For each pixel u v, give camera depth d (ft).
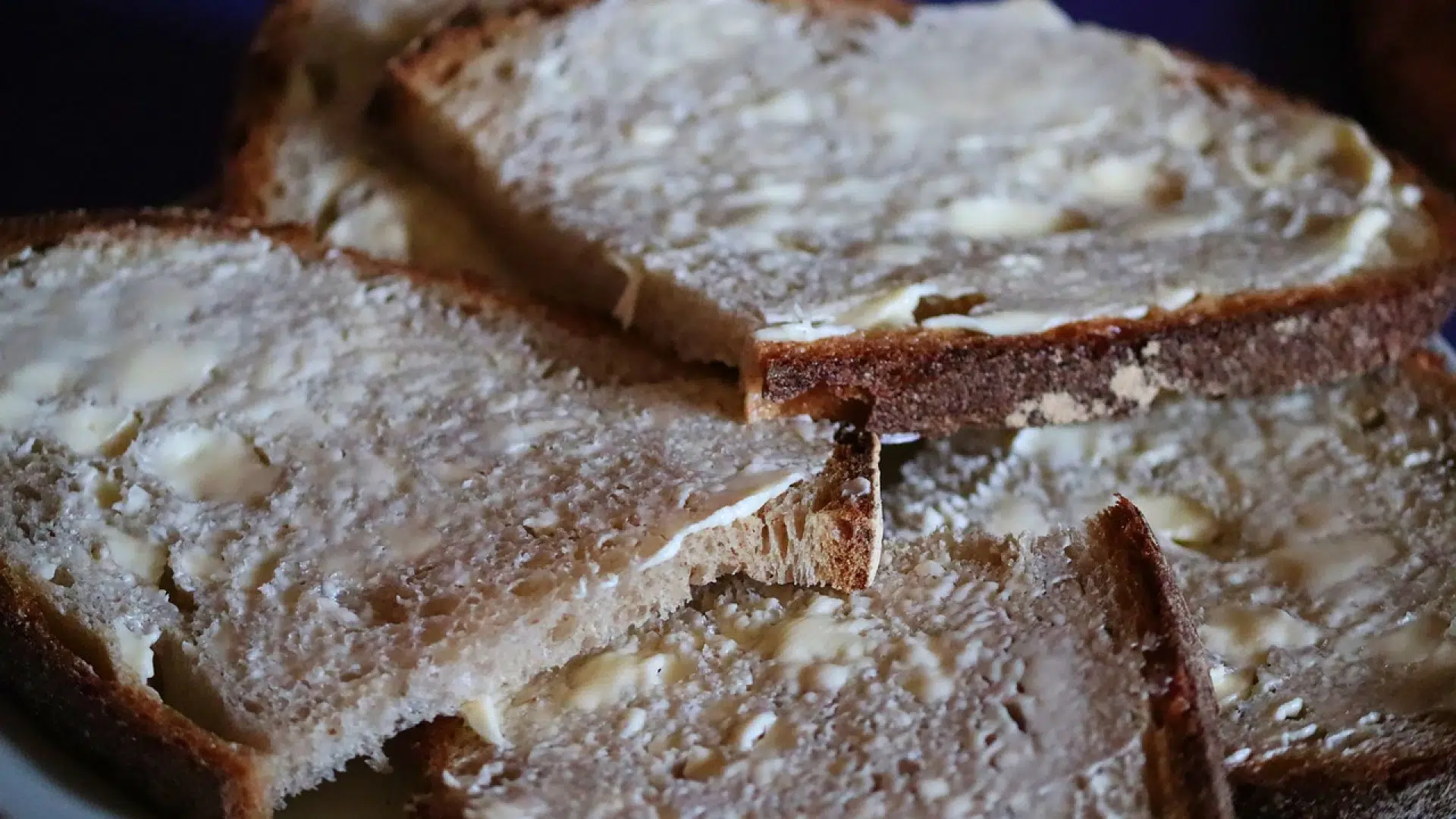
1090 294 0.88
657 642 0.80
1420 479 0.86
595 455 0.83
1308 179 0.95
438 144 0.95
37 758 0.76
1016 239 0.91
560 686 0.79
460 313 0.89
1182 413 0.89
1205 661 0.79
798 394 0.84
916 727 0.77
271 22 1.01
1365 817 0.78
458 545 0.80
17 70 1.08
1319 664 0.81
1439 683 0.80
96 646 0.77
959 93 0.98
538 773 0.76
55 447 0.81
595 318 0.90
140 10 1.10
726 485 0.81
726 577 0.83
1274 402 0.90
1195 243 0.91
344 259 0.90
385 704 0.76
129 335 0.85
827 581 0.81
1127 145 0.96
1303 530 0.85
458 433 0.83
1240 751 0.78
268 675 0.77
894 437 0.86
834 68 0.99
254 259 0.89
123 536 0.79
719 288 0.87
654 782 0.76
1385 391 0.90
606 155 0.94
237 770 0.74
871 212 0.92
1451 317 0.94
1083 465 0.87
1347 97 1.15
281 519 0.80
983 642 0.79
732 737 0.77
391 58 1.00
